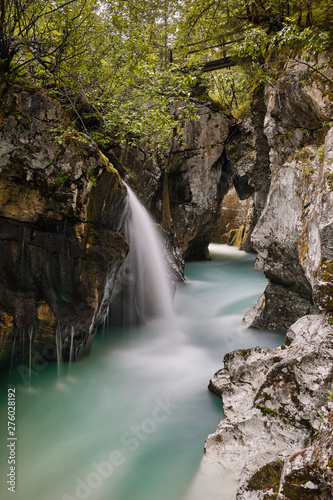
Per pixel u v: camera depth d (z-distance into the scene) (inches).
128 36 232.7
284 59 276.4
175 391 209.9
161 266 358.3
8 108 173.6
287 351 176.6
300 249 208.5
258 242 262.7
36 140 179.3
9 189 179.6
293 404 140.3
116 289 277.1
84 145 195.8
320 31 237.5
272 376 150.0
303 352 158.1
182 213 514.6
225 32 408.5
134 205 295.4
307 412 135.9
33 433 170.7
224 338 296.0
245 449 137.9
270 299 275.4
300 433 132.6
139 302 312.3
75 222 200.1
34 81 239.3
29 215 187.9
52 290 207.3
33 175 181.8
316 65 244.2
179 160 494.3
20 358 203.5
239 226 903.1
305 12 282.0
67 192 188.1
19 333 193.6
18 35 192.5
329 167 174.2
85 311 215.8
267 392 148.4
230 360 202.7
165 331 315.9
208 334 309.3
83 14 225.6
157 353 268.8
